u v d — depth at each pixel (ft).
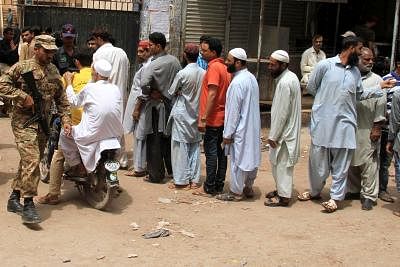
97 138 20.20
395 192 25.95
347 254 18.12
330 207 22.08
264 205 22.80
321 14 41.86
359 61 22.74
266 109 38.68
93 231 18.74
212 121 23.04
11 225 18.69
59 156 20.93
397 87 23.13
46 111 19.52
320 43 37.45
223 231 19.52
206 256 17.26
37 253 16.72
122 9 41.93
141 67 25.76
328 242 19.02
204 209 21.90
